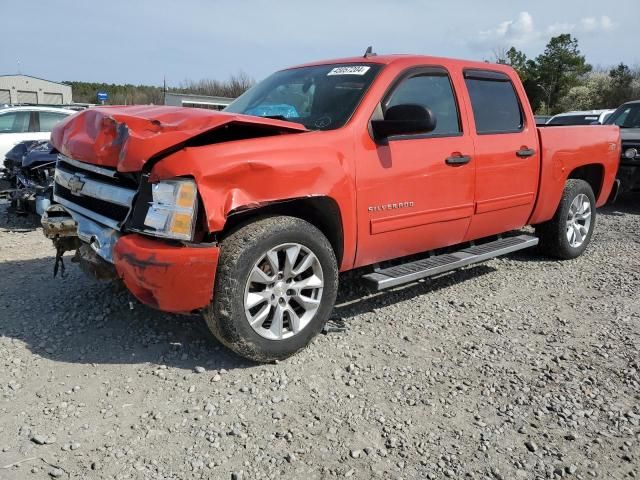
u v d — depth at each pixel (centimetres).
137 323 413
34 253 612
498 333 418
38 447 272
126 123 331
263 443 280
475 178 466
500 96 509
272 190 332
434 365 364
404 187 410
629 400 327
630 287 529
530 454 277
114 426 290
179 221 309
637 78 4309
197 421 296
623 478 262
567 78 4650
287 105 434
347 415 305
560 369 362
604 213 938
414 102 429
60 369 347
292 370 351
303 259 358
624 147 934
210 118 323
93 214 370
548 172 546
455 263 455
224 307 327
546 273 570
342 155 371
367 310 455
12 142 1170
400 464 267
